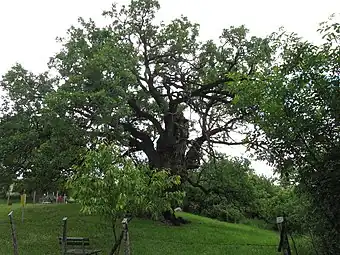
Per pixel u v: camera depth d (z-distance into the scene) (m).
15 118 18.08
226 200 25.16
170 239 17.91
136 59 19.33
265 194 29.11
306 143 8.98
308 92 8.52
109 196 8.94
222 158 22.80
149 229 19.56
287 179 10.05
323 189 8.99
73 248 12.69
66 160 15.96
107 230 18.41
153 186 9.42
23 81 18.61
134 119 21.78
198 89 21.48
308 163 9.20
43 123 16.59
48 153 16.53
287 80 8.70
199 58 21.28
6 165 18.20
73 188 9.23
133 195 9.07
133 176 9.12
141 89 20.73
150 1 20.77
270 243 18.59
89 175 8.95
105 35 19.56
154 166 21.41
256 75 10.75
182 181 21.67
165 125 22.08
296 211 12.58
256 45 19.33
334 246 9.70
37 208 25.62
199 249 16.38
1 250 14.51
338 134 8.62
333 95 8.30
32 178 18.53
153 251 15.41
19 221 20.47
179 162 21.45
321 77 8.38
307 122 8.59
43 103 17.30
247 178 24.81
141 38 21.16
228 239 19.08
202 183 24.72
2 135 18.08
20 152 17.84
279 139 9.17
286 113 8.73
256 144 10.73
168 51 21.42
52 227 18.98
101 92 16.03
